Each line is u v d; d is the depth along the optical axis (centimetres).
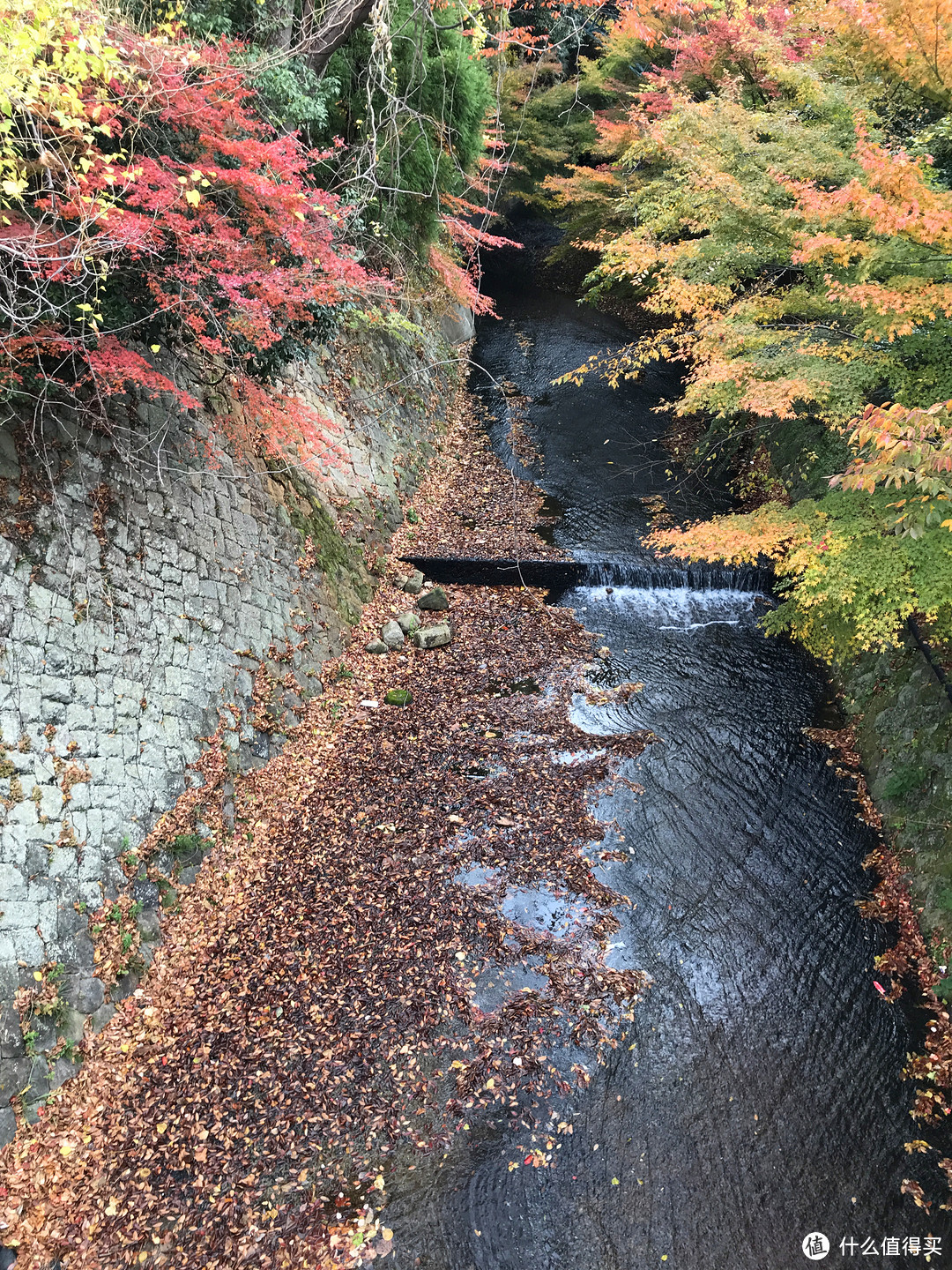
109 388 646
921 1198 523
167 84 564
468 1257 493
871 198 555
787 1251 499
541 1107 576
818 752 934
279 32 889
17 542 605
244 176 557
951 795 751
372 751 907
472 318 2283
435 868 762
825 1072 603
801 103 989
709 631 1163
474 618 1182
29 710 583
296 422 822
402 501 1361
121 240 513
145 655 709
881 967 683
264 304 651
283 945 674
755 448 1513
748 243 877
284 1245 489
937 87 724
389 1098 573
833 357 813
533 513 1426
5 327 576
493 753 920
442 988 650
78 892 588
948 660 834
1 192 514
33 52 418
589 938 704
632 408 1822
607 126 1864
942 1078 591
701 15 1392
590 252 2623
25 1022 521
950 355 748
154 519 760
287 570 979
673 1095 586
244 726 822
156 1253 480
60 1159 505
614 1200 523
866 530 714
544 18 2111
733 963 688
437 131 1317
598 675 1068
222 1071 578
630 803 857
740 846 807
